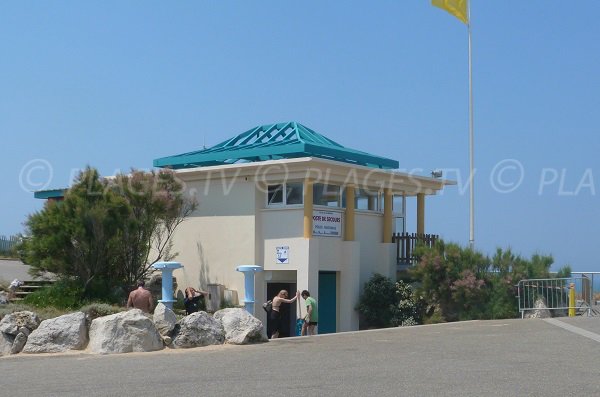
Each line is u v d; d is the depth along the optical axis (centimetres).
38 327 1553
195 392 1001
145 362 1346
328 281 2723
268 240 2689
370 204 2903
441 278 2605
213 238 2806
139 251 2550
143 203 2588
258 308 2675
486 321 2202
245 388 1027
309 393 977
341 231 2736
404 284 2720
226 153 2773
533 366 1194
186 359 1381
